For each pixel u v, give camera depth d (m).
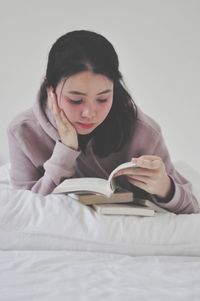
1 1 1.85
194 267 0.82
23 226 0.90
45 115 1.19
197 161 1.97
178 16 1.86
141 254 0.90
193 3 1.85
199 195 1.42
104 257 0.86
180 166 1.76
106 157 1.22
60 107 1.11
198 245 0.91
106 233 0.90
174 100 1.92
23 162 1.24
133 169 0.98
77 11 1.87
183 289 0.71
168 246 0.91
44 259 0.82
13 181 1.25
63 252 0.87
